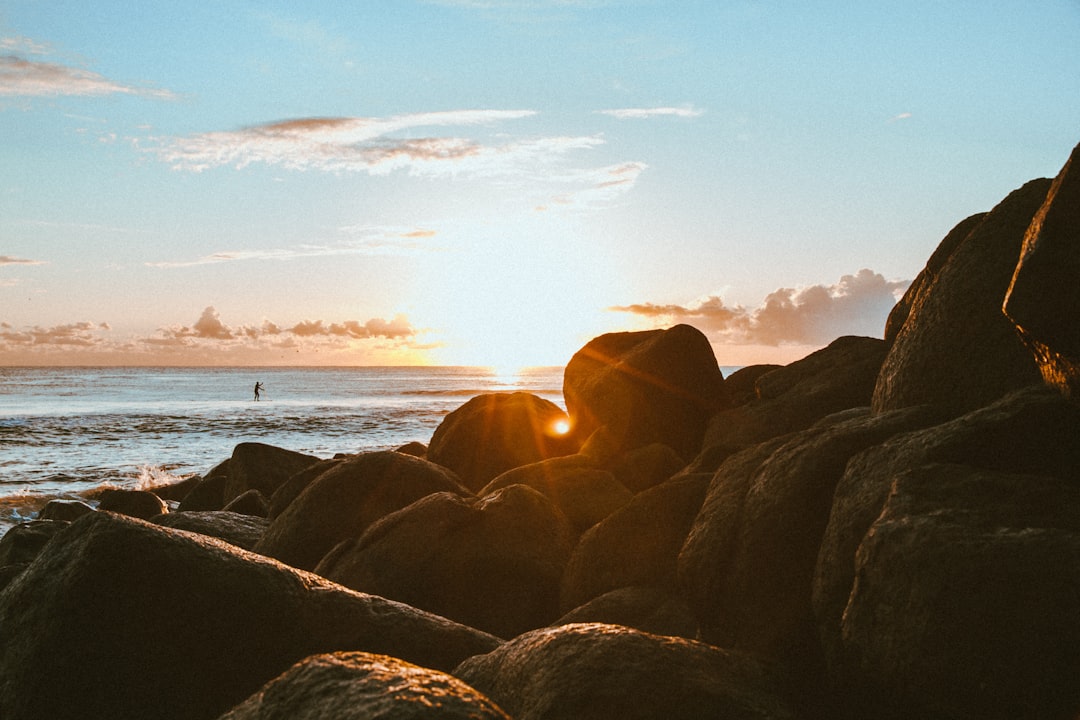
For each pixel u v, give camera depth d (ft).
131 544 15.29
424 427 136.98
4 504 66.95
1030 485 12.07
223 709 14.70
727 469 18.48
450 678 9.11
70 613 14.62
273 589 15.83
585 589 21.01
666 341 38.40
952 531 11.21
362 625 15.98
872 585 11.75
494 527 23.11
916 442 14.03
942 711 10.52
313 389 326.65
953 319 18.92
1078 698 9.36
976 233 20.21
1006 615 10.14
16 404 211.00
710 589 16.25
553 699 11.84
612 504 26.32
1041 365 14.14
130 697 14.39
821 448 15.83
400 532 23.50
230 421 150.00
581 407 38.55
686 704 11.61
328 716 8.57
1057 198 12.63
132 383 398.21
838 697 13.04
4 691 14.35
